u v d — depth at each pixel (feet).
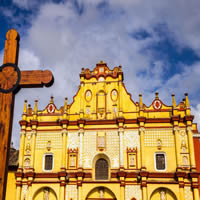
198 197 122.21
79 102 147.64
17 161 142.82
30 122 144.46
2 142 26.45
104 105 144.77
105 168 135.03
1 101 27.50
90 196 130.52
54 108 147.54
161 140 134.10
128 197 126.11
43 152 140.15
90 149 136.67
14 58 28.76
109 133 138.10
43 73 29.04
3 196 25.35
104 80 149.18
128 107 142.41
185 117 134.62
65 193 130.72
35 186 133.59
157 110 139.95
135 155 133.08
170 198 125.70
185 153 130.72
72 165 135.33
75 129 141.28
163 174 127.75
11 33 29.35
